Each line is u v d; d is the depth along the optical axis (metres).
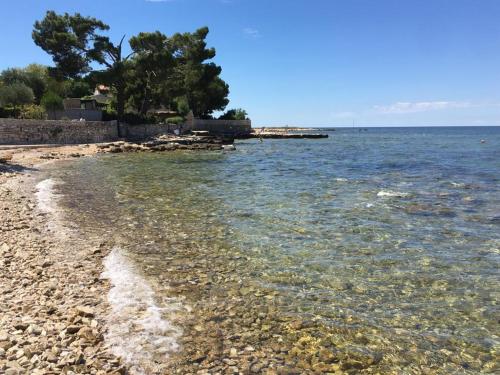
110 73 57.94
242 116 103.31
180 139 60.94
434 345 7.01
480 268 10.60
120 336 6.92
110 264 10.48
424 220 15.55
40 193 19.91
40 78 71.62
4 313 7.24
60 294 8.37
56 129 49.25
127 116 64.12
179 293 8.84
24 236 12.41
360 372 6.23
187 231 13.91
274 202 19.02
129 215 16.11
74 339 6.59
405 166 35.56
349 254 11.66
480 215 16.36
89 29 58.38
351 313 8.10
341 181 26.11
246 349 6.72
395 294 9.03
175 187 23.28
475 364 6.50
